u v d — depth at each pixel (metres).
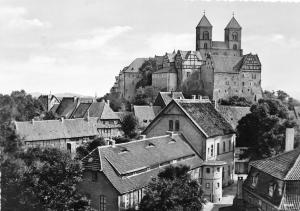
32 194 51.47
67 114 154.62
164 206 50.53
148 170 63.81
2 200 51.44
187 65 193.38
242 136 96.19
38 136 112.81
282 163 53.31
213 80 187.38
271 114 93.38
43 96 161.50
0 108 67.69
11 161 54.53
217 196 73.00
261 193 54.59
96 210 54.16
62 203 51.03
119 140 97.62
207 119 83.31
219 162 74.56
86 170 56.72
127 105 184.50
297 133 85.19
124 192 55.38
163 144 72.75
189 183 55.06
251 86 191.50
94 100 165.50
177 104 80.00
